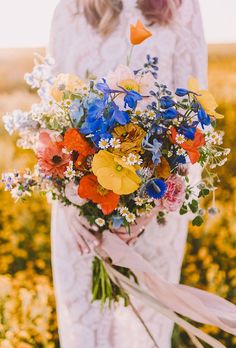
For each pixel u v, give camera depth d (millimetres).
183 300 2287
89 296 2486
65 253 2473
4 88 4832
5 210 4188
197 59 2463
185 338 3607
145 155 2068
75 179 2139
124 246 2268
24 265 4102
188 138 2049
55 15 2420
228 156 4535
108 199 2078
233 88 4816
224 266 4105
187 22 2439
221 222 4215
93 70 2389
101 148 2037
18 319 3688
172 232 2500
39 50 4887
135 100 1983
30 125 2125
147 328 2480
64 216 2451
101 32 2365
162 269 2508
